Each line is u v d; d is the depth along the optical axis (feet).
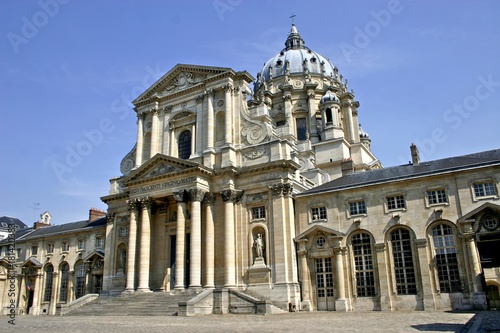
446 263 102.68
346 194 117.08
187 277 126.62
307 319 79.56
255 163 124.36
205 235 120.98
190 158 132.36
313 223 118.73
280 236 114.32
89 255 157.17
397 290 106.63
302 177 139.85
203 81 137.90
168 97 146.00
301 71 238.27
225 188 123.03
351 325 65.05
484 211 99.86
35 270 174.91
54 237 176.14
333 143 196.13
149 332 58.13
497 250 93.45
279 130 168.55
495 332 51.55
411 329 57.21
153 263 133.59
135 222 131.03
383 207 111.86
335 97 208.54
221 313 102.22
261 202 120.26
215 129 133.69
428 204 107.24
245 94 136.26
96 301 122.31
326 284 113.29
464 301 98.53
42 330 65.26
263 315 93.97
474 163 105.19
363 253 112.06
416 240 105.91
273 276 112.78
